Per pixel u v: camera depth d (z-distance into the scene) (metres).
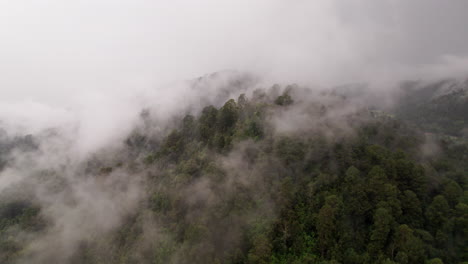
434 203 46.31
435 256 40.41
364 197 48.44
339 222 46.19
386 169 52.62
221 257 49.84
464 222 42.25
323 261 42.28
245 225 53.75
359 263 41.41
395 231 42.72
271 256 46.56
